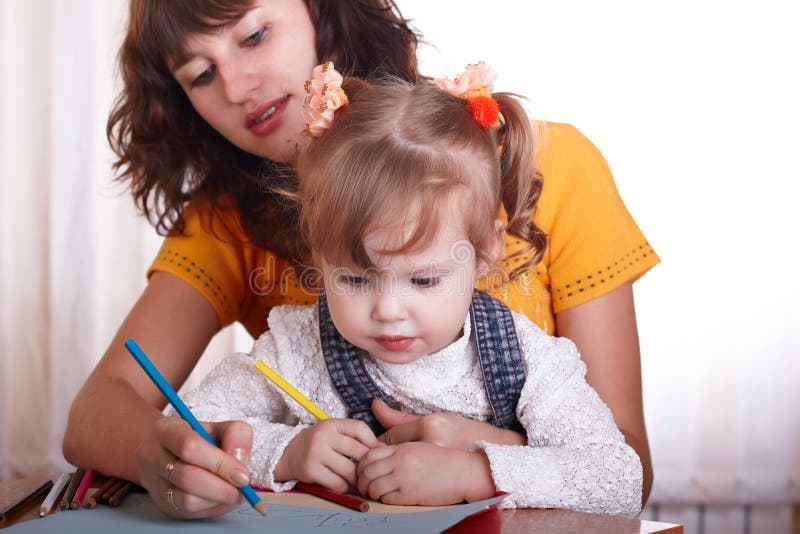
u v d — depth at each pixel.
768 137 2.25
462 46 2.26
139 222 2.31
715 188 2.26
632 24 2.25
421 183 0.85
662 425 2.29
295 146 1.06
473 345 0.96
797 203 2.25
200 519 0.73
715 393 2.28
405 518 0.71
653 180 2.27
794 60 2.23
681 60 2.25
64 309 2.32
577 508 0.80
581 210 1.12
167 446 0.73
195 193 1.24
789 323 2.27
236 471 0.70
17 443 2.37
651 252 1.14
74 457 0.92
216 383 1.01
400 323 0.85
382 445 0.84
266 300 1.26
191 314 1.17
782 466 2.28
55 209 2.30
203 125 1.21
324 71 0.95
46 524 0.72
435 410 0.96
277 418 1.01
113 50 2.28
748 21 2.24
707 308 2.28
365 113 0.92
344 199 0.86
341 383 0.97
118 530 0.70
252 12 1.06
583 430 0.87
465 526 0.73
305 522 0.71
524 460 0.81
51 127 2.31
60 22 2.28
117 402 0.94
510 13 2.26
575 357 0.95
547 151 1.12
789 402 2.27
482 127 0.94
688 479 2.28
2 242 2.33
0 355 2.35
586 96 2.26
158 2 1.07
